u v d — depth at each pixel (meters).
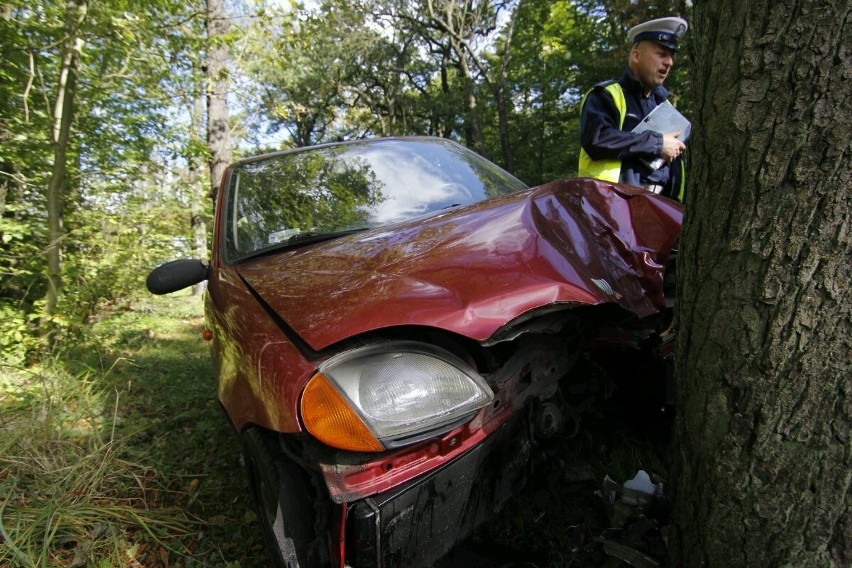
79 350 4.43
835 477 1.03
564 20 15.31
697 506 1.24
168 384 4.02
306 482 1.43
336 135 28.95
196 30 5.20
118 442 2.79
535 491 1.96
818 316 1.02
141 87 5.37
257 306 1.65
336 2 6.60
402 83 24.78
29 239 4.73
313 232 2.29
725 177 1.13
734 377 1.13
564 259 1.48
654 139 2.83
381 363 1.23
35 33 4.62
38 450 2.58
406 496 1.23
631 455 2.12
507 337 1.29
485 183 2.67
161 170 5.98
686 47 9.09
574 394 1.85
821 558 1.06
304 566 1.35
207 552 2.05
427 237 1.70
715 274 1.16
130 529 2.20
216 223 2.60
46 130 4.89
